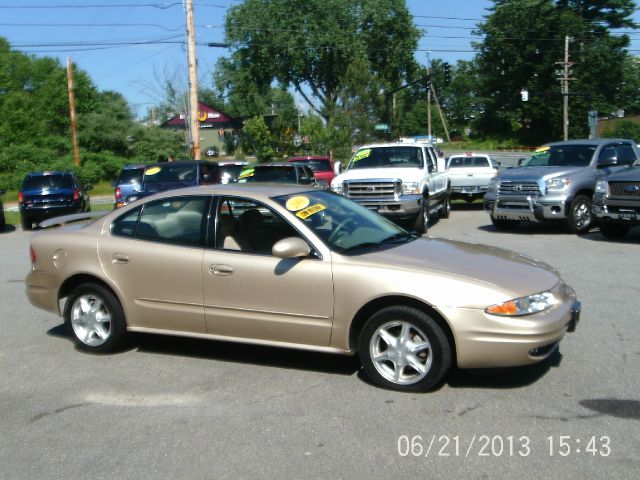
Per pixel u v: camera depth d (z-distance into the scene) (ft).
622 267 33.32
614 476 12.57
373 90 144.15
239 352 20.90
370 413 15.79
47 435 15.19
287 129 141.38
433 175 53.06
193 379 18.60
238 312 18.74
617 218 41.37
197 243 19.47
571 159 48.91
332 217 19.48
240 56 177.37
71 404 17.02
